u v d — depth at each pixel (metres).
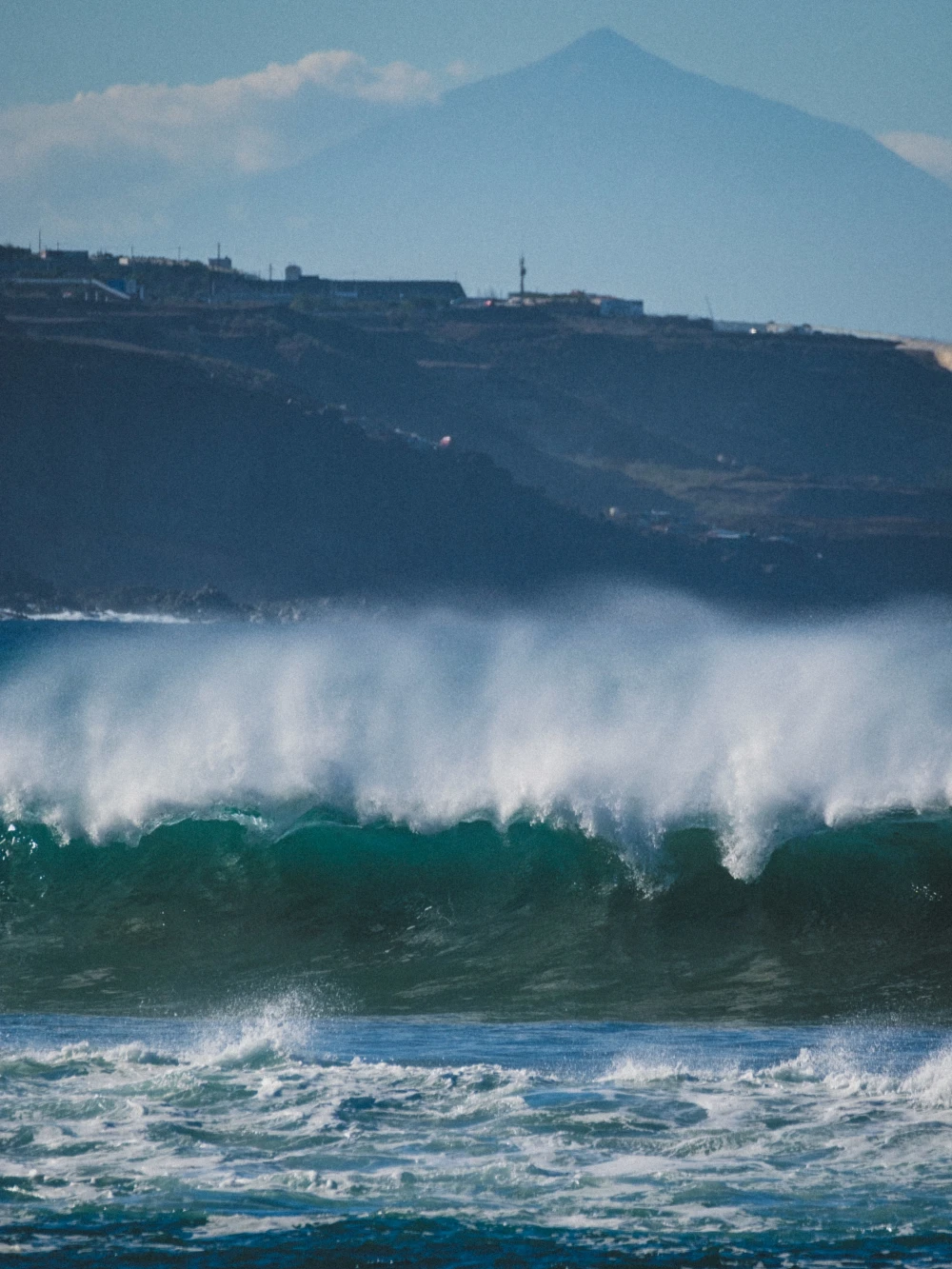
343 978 65.56
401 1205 37.50
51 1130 42.06
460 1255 35.06
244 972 66.31
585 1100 44.41
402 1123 42.66
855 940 67.88
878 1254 35.16
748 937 69.12
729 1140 41.41
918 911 69.44
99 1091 45.06
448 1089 45.41
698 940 69.31
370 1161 40.00
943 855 71.19
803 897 70.56
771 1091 45.34
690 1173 39.31
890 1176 39.00
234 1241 35.66
